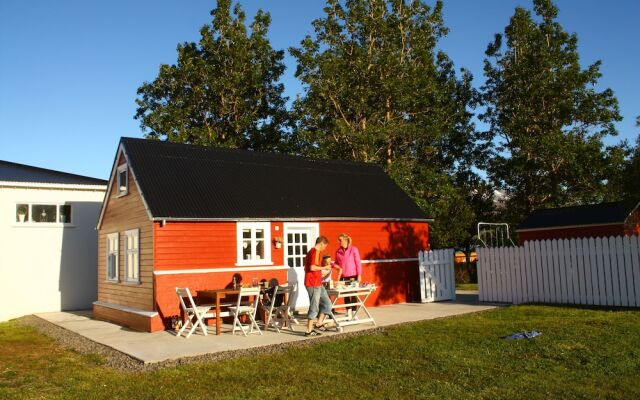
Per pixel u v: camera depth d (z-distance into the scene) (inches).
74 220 862.5
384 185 848.9
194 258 581.0
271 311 510.9
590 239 614.5
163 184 609.6
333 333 474.9
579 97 1395.2
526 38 1478.8
